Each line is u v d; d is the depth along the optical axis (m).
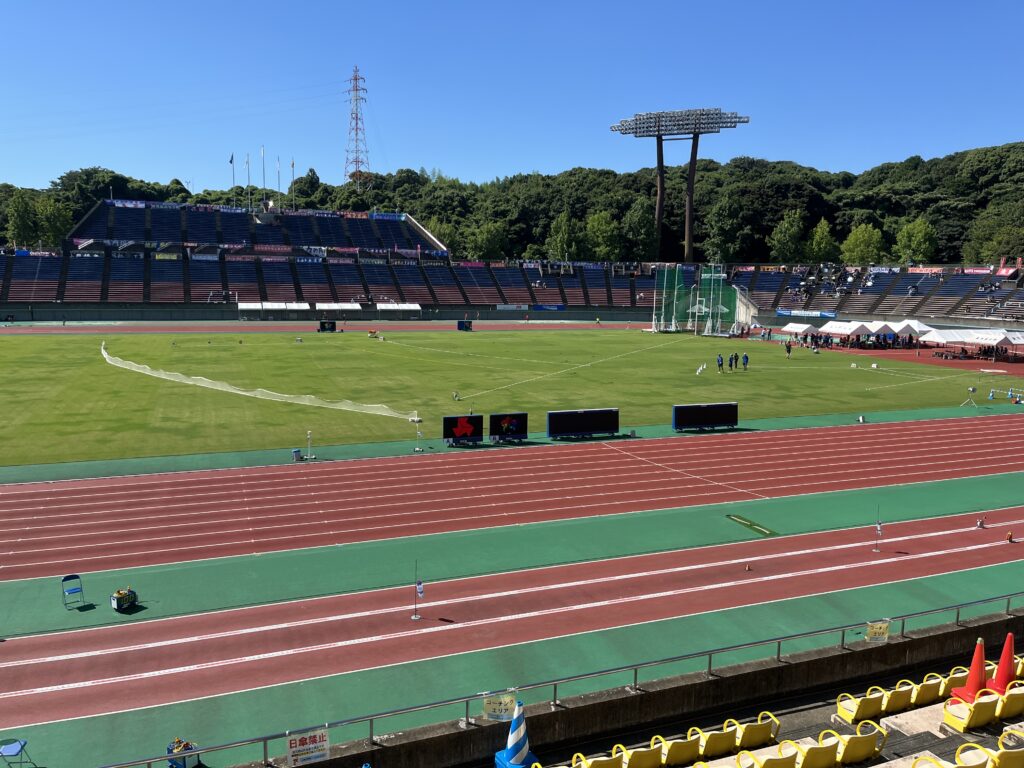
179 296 111.94
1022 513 32.19
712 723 17.03
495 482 35.53
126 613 22.12
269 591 23.72
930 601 23.66
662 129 139.38
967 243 152.62
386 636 21.00
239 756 15.69
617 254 158.25
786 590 24.31
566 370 70.12
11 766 15.27
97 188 163.75
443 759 15.23
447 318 124.12
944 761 13.72
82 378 59.81
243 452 39.53
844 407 54.84
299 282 122.06
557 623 21.88
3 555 26.11
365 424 46.50
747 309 117.12
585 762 13.51
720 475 37.41
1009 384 65.31
